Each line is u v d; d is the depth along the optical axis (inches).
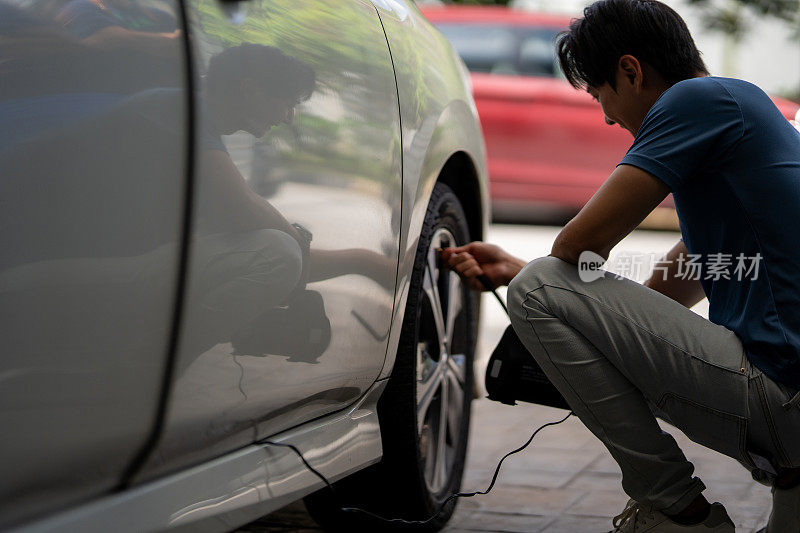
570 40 67.6
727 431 62.1
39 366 37.2
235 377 49.8
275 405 55.0
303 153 55.1
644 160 60.1
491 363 71.4
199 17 46.4
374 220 64.2
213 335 47.3
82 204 38.8
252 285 50.2
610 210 60.6
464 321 91.0
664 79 65.4
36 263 36.8
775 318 59.6
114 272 40.4
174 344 44.4
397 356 73.6
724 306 63.8
